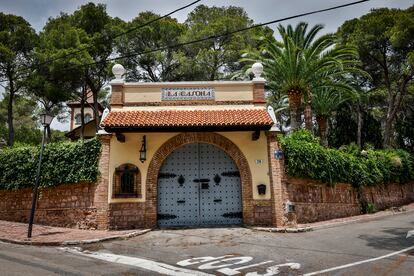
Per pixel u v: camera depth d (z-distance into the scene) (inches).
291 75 755.4
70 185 510.0
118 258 318.0
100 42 1037.2
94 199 484.4
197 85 532.1
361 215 683.4
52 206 518.0
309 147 575.2
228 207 505.0
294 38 854.5
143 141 497.0
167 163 514.0
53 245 379.9
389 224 540.1
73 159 509.4
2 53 897.5
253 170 500.4
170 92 528.1
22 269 269.1
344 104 1236.5
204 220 500.7
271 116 518.6
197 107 523.5
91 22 1101.7
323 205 589.6
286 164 522.6
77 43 978.1
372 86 1272.1
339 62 716.7
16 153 565.3
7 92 1159.0
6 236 421.4
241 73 868.6
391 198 877.2
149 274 263.7
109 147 496.4
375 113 1333.7
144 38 1127.0
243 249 355.6
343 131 1250.6
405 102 1258.0
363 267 278.4
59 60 909.8
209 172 514.0
